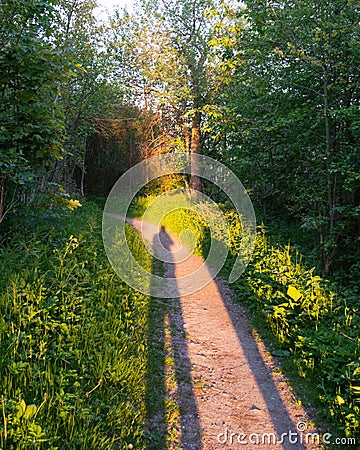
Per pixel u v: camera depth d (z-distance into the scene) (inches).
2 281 171.8
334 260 302.7
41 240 233.8
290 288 199.5
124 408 127.1
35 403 111.3
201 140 671.8
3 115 225.0
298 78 301.9
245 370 167.5
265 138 359.6
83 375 135.0
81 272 203.8
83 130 589.6
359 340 156.1
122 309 207.5
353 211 286.7
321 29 277.1
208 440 122.4
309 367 158.7
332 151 293.4
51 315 161.9
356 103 287.3
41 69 217.2
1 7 217.3
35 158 236.2
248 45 333.7
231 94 407.8
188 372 162.9
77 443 102.5
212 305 252.8
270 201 473.7
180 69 668.7
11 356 126.3
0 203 218.2
